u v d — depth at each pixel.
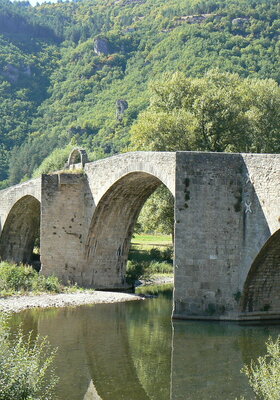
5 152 145.12
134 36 180.12
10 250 58.19
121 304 35.19
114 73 159.38
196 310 29.53
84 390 19.31
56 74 175.00
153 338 26.00
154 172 32.81
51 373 21.08
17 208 54.97
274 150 54.59
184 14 180.38
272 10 146.12
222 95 51.31
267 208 27.53
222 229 29.30
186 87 53.94
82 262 41.53
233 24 135.50
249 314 29.42
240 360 22.53
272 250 28.05
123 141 121.25
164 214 51.00
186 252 29.61
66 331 27.45
